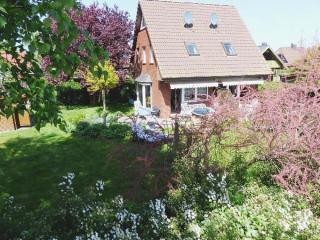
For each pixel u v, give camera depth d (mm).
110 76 23750
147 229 6230
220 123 7910
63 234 5906
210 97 9344
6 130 18297
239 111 8078
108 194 9305
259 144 7973
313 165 8078
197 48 24750
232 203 7113
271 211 6332
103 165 11922
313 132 7770
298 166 7484
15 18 3395
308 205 7109
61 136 16672
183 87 22969
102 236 5871
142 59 27453
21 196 9398
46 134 17141
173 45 24219
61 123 4133
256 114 7957
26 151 14172
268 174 8320
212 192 7027
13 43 3652
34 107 3922
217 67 24250
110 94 31172
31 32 3326
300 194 7262
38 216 6230
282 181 7238
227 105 8195
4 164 12461
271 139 7789
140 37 27484
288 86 8969
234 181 7770
